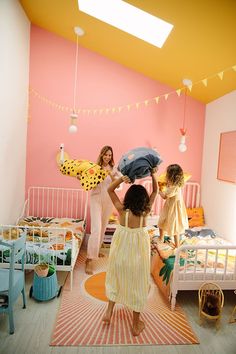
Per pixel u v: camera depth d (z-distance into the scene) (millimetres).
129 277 2010
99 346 1956
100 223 3045
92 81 3814
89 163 3084
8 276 2162
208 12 2008
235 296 2719
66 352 1885
